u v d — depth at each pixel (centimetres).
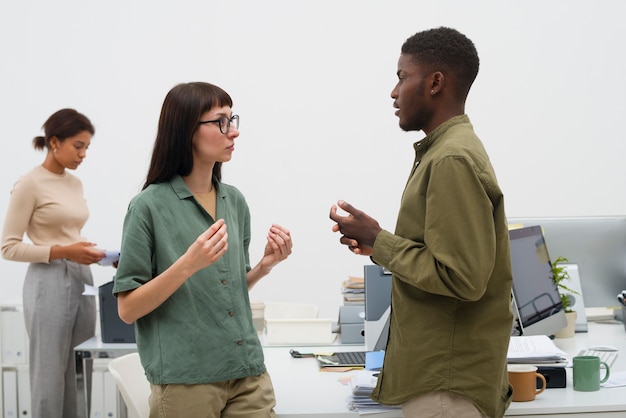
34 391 340
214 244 172
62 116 347
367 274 272
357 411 195
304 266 493
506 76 495
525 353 226
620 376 227
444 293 166
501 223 173
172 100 187
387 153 493
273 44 489
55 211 347
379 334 270
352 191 493
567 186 499
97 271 481
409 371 176
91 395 342
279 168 491
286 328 296
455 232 162
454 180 164
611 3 493
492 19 493
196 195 194
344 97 491
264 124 491
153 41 484
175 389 178
